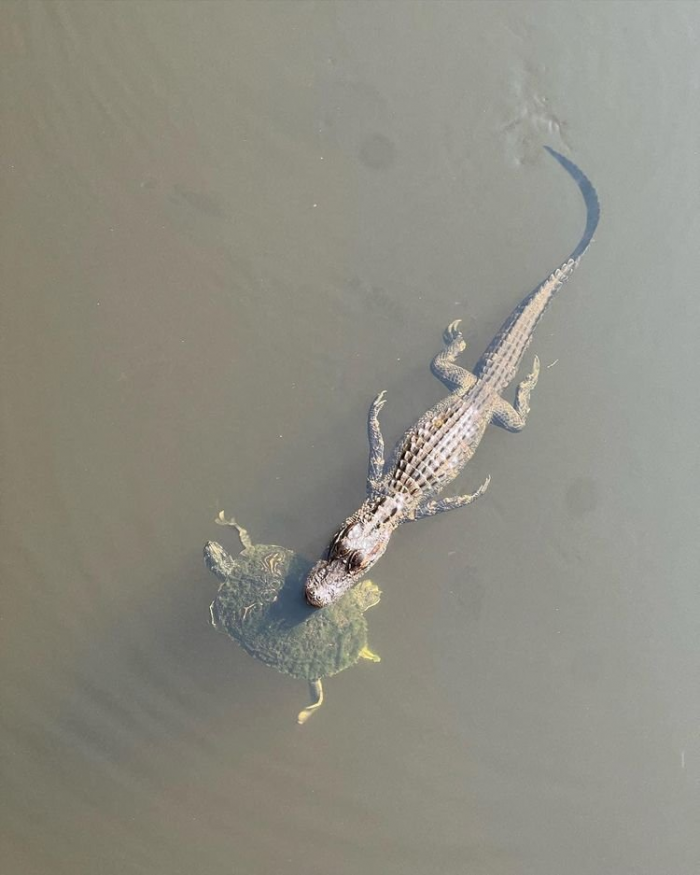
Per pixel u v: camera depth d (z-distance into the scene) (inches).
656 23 533.3
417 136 502.6
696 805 409.4
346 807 394.6
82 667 404.8
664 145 512.7
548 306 477.4
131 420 444.8
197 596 420.8
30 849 370.0
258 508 436.8
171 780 390.6
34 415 442.6
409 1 523.8
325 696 412.8
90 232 473.1
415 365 466.0
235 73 506.3
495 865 389.4
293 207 485.7
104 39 507.2
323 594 389.4
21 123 489.7
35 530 423.2
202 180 486.6
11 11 509.7
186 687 406.3
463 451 449.1
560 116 513.0
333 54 512.7
